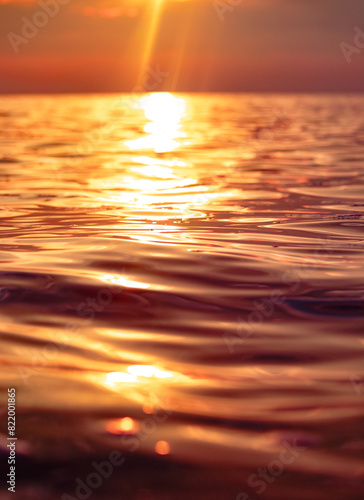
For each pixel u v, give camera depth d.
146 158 15.70
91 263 4.79
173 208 7.93
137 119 40.88
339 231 6.32
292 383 2.62
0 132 24.75
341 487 1.86
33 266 4.70
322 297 3.96
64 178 11.43
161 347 3.07
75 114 46.03
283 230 6.38
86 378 2.68
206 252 5.21
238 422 2.27
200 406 2.41
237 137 23.14
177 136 24.25
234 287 4.20
